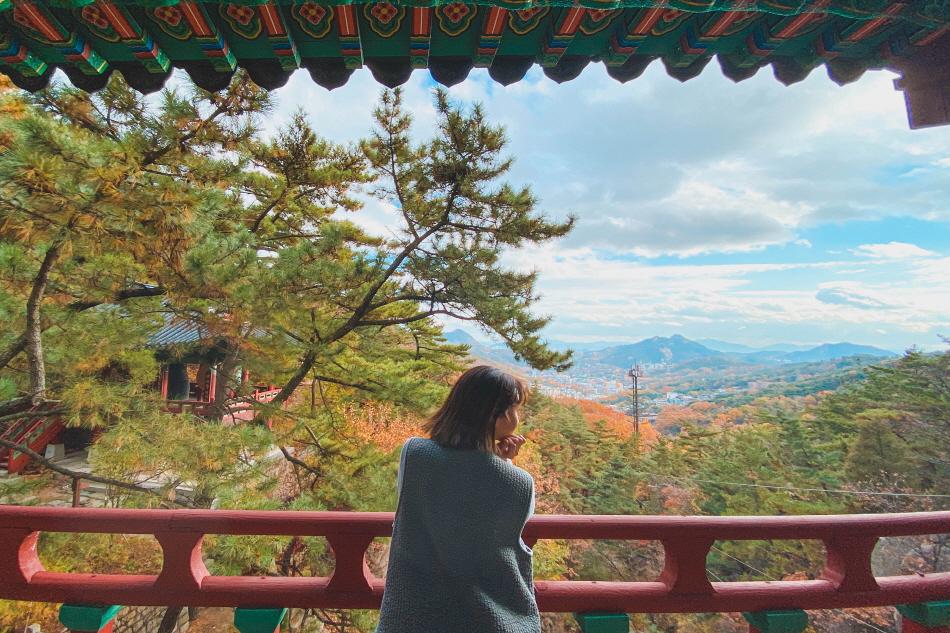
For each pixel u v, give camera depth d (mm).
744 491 27516
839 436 31078
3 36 1482
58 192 4203
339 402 10766
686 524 1664
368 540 1626
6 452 11547
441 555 1084
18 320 5605
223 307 6109
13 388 5395
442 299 9023
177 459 5234
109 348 6023
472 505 1111
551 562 14086
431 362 11539
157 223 4746
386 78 1805
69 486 10070
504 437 1247
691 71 1855
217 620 10398
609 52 1747
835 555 1724
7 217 4203
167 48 1647
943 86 1676
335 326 9109
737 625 19047
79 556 5602
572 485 34219
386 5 1521
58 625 6262
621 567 24344
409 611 1045
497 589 1075
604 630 1575
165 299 7219
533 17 1595
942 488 22859
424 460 1158
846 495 24672
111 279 5711
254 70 1751
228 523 1600
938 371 26188
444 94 8320
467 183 8617
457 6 1521
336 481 8469
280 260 6621
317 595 1590
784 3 1438
